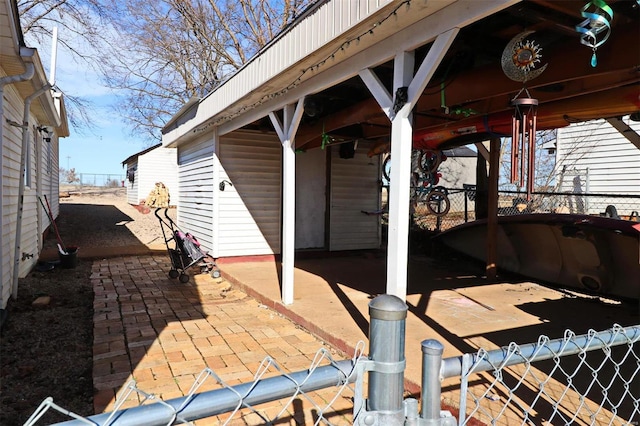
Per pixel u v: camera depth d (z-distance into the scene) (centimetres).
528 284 551
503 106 354
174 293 539
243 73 454
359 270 638
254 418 236
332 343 343
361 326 368
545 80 279
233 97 486
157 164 1973
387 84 417
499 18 273
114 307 466
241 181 697
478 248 650
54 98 727
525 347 122
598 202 906
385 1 241
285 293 441
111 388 272
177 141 837
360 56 319
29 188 611
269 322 418
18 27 371
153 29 1545
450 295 487
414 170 650
